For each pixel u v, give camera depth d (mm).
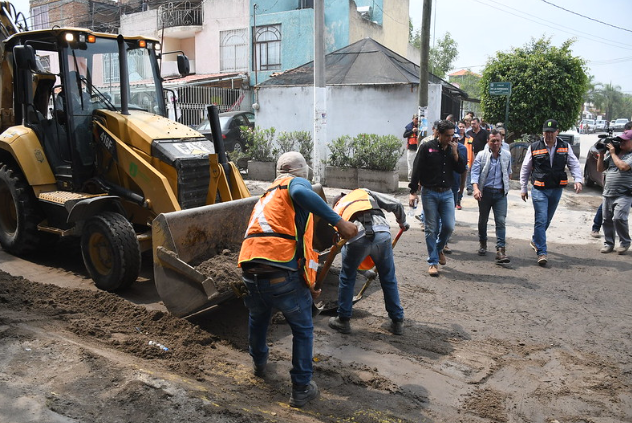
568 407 3734
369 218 4711
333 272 6391
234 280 4750
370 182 13125
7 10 7969
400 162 15109
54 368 3746
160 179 5781
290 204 3586
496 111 17234
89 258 5828
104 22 32719
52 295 5387
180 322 4824
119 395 3432
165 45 28281
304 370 3596
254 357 3961
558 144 7332
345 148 13727
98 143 6344
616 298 6051
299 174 3771
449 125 6418
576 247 8344
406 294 6074
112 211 5945
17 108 7062
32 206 6754
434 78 17156
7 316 4680
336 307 5477
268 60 25359
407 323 5242
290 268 3523
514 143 15562
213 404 3391
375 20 27688
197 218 5070
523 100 16797
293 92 16188
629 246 7949
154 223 4895
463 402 3762
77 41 6246
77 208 5609
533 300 5957
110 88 6605
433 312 5551
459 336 4945
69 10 32594
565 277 6824
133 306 5141
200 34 27156
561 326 5227
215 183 5992
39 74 6730
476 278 6738
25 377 3605
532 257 7762
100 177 6402
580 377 4188
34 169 6516
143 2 30781
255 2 25438
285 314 3604
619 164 7641
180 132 6430
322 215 3461
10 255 7188
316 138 13539
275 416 3414
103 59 6531
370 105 15258
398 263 7348
